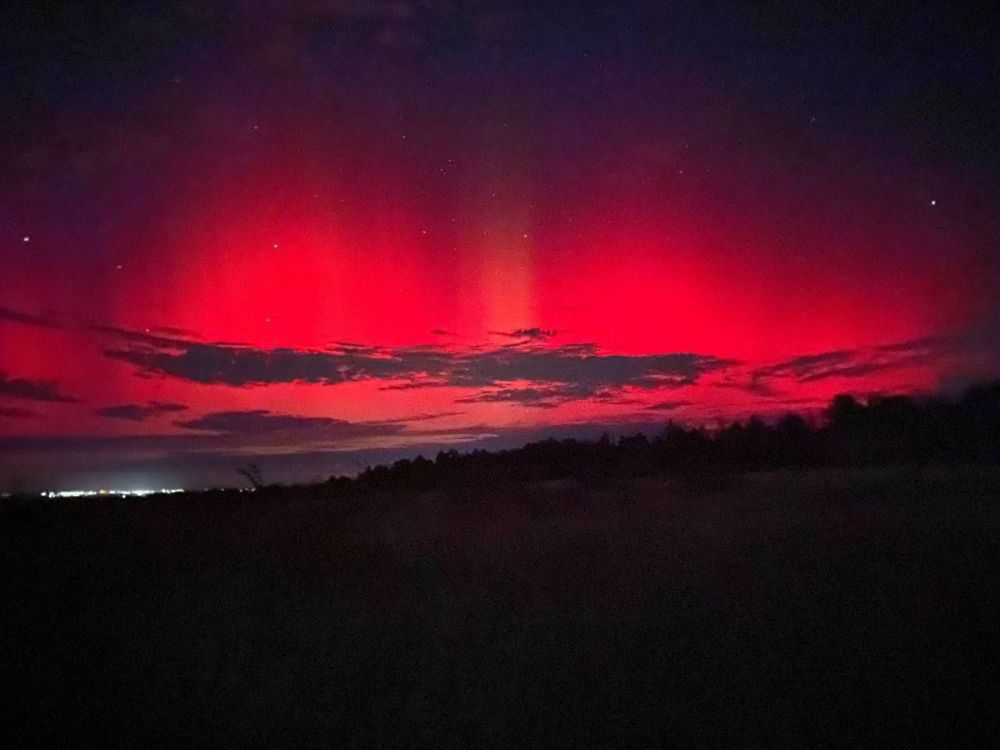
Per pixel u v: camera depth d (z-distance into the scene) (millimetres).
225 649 8391
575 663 7566
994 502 16906
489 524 18203
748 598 9477
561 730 6227
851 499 18844
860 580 10031
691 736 6047
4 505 17375
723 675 7105
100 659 8258
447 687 7180
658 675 7172
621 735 6105
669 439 33500
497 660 7770
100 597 11250
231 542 14938
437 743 6121
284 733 6387
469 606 9789
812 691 6660
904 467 25219
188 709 6871
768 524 15195
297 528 15812
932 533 13047
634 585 10500
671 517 17562
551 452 35062
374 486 33438
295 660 7996
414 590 10906
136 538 15125
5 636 9211
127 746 6262
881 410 31828
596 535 14953
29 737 6441
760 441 32750
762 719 6227
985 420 29766
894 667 7023
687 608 9172
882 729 5980
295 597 10703
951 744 5766
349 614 9711
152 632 9234
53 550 14125
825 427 32656
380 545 14266
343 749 6109
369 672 7578
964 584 9484
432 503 24047
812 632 8055
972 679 6719
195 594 11164
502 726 6320
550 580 11031
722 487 23688
